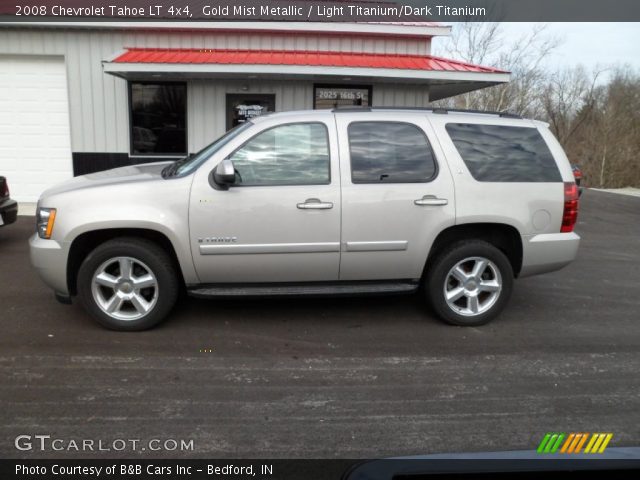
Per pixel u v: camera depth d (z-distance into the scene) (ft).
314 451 9.89
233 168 14.16
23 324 15.80
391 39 38.14
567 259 16.47
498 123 16.31
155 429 10.52
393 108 16.17
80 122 37.22
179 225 14.70
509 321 16.94
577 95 115.24
